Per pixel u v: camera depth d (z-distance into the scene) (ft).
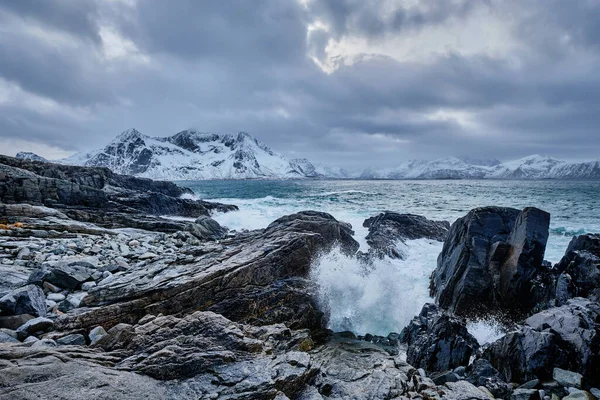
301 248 41.68
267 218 105.60
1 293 31.04
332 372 23.12
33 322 25.14
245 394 16.48
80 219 72.38
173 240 64.69
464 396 20.39
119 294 30.17
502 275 38.96
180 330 22.21
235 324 24.80
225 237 76.59
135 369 17.42
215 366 18.53
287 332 26.86
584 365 24.25
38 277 34.42
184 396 15.85
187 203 108.78
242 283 34.78
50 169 95.61
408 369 23.75
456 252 43.83
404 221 82.53
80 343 24.08
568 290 33.86
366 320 38.19
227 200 175.11
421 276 52.31
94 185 103.30
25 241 50.65
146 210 99.45
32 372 15.48
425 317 34.65
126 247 53.93
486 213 44.83
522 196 199.31
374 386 20.42
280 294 33.71
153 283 31.89
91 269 39.06
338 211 122.01
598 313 28.60
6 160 89.04
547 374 24.53
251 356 20.29
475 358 28.35
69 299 32.12
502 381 23.90
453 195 209.46
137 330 21.95
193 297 31.50
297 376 18.49
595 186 354.95
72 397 14.24
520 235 39.24
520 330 27.37
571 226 86.69
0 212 62.85
